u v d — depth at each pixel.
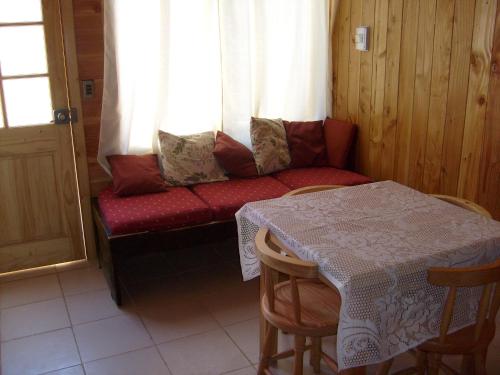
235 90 3.90
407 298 1.89
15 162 3.37
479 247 2.00
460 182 3.22
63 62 3.35
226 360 2.67
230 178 3.85
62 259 3.66
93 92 3.49
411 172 3.56
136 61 3.50
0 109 3.27
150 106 3.68
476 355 2.06
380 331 1.86
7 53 3.22
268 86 4.04
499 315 2.95
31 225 3.51
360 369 1.93
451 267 1.95
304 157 4.04
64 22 3.29
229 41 3.78
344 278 1.79
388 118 3.69
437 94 3.28
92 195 3.66
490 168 3.03
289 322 2.10
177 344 2.79
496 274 1.84
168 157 3.67
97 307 3.15
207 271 3.57
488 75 2.95
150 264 3.66
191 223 3.25
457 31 3.09
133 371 2.59
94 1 3.34
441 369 2.38
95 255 3.73
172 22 3.60
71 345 2.79
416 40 3.36
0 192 3.38
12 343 2.80
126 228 3.08
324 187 2.73
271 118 4.13
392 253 1.93
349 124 3.98
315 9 3.99
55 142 3.45
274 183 3.75
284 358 2.45
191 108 3.83
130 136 3.66
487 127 3.01
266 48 3.94
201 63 3.76
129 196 3.45
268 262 2.00
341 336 1.84
